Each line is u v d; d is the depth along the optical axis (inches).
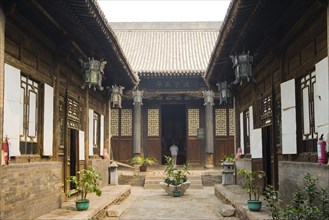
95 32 391.2
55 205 370.0
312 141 318.3
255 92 519.8
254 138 517.0
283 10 346.6
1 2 262.5
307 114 331.0
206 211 483.5
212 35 1203.9
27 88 334.3
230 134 991.6
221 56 482.9
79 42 424.5
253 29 384.5
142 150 990.4
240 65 418.6
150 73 931.3
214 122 996.6
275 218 305.7
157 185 785.6
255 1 317.7
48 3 316.5
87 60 469.4
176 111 1249.4
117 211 440.1
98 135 643.5
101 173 613.9
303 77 341.7
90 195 507.8
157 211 484.7
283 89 376.2
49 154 376.5
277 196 322.3
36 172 320.5
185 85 978.1
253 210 367.9
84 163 533.6
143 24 1222.9
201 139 995.3
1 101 261.6
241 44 421.1
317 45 301.0
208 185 833.5
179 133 1242.0
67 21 360.5
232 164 660.7
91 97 585.3
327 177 251.8
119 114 999.0
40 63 362.6
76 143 496.1
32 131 345.4
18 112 299.9
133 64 1018.1
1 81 262.2
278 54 393.4
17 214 280.8
